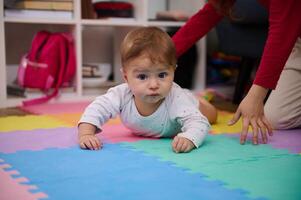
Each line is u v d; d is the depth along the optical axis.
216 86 2.53
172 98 1.21
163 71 1.13
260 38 1.87
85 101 2.15
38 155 1.05
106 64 2.51
